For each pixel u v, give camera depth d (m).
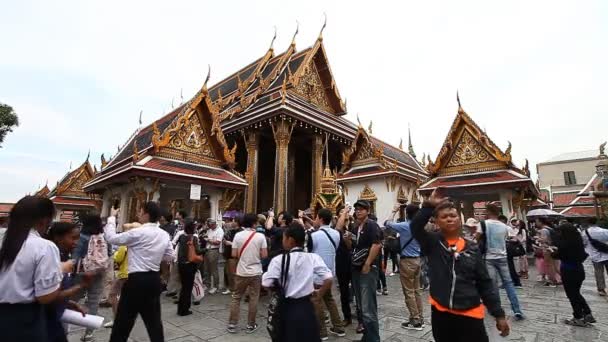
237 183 12.72
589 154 56.12
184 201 14.23
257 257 5.65
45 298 2.38
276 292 3.35
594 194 25.48
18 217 2.48
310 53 24.67
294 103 21.45
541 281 10.33
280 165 20.30
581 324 5.62
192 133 12.72
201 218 13.04
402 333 5.29
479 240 6.62
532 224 17.30
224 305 7.31
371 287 4.62
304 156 28.61
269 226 8.27
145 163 10.57
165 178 10.59
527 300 7.64
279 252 7.02
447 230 2.97
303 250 3.53
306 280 3.32
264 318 6.27
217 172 12.88
